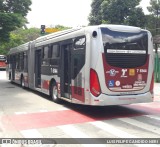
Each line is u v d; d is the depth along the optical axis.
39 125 9.36
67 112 11.58
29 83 18.84
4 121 10.05
